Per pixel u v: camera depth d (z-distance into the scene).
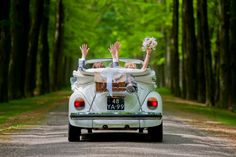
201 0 40.81
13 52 41.50
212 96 40.38
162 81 82.75
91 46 88.06
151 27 72.69
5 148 13.98
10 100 40.41
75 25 71.06
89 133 17.62
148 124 15.05
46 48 55.59
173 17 58.28
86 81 15.29
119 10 82.75
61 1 63.50
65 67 87.31
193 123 23.53
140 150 13.23
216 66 45.62
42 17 49.41
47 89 57.06
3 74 36.19
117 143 14.77
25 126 20.50
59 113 28.25
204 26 40.78
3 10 34.84
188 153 13.11
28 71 47.75
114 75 15.16
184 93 53.12
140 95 15.25
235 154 13.50
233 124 24.50
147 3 67.69
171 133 18.31
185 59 50.28
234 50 35.88
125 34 84.06
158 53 77.00
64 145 14.45
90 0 76.31
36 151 13.34
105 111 15.16
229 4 36.81
